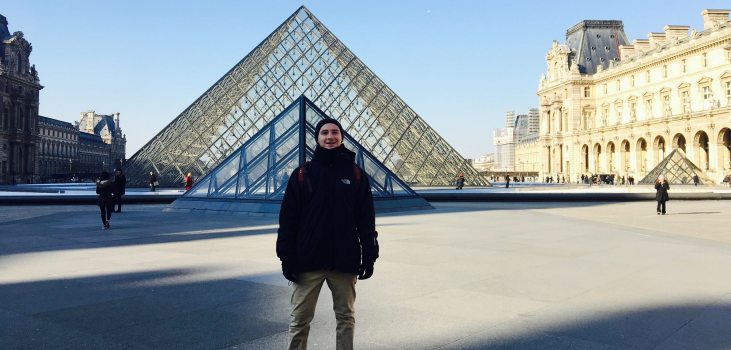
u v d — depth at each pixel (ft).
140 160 204.85
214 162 195.42
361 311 29.37
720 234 66.74
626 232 68.39
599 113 438.81
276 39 214.48
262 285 36.11
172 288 35.19
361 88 204.13
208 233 67.26
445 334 25.40
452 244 56.13
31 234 67.00
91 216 98.78
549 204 140.97
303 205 19.94
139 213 105.50
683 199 159.84
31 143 482.28
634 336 25.05
